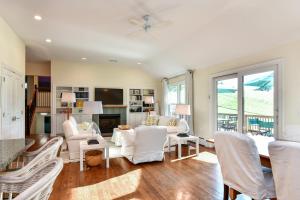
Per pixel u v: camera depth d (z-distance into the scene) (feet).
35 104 25.04
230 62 15.99
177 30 13.71
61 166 2.88
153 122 22.15
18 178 3.76
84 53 20.07
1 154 4.50
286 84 11.57
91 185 9.73
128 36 15.06
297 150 4.51
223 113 17.13
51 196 8.54
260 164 5.82
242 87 14.88
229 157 6.55
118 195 8.68
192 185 9.75
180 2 10.00
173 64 21.88
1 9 10.75
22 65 16.16
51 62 23.02
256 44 12.96
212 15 11.42
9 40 13.16
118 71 26.40
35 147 8.02
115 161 13.82
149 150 13.30
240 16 11.07
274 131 12.27
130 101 27.09
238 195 8.47
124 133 14.57
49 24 12.84
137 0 9.86
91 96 24.86
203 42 15.28
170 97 26.61
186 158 14.49
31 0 9.81
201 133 19.63
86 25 12.98
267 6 9.79
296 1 9.00
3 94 12.15
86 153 13.10
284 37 11.37
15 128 14.47
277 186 5.15
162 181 10.25
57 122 23.07
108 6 10.43
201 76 19.74
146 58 22.02
